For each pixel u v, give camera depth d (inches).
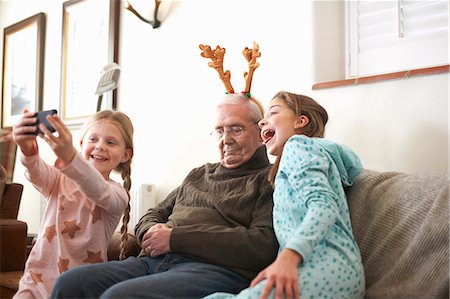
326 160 52.7
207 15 99.0
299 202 50.9
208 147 96.3
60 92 137.0
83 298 51.7
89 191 56.2
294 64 83.7
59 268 58.8
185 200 65.7
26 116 54.0
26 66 152.8
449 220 46.5
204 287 51.5
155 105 108.7
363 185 56.8
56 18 144.1
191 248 55.6
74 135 131.3
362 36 82.6
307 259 45.9
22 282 59.7
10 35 161.5
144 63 112.2
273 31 87.1
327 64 82.0
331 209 46.8
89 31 128.7
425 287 45.2
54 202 62.1
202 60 99.0
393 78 69.6
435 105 65.9
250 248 54.1
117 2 120.2
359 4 83.0
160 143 106.8
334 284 45.3
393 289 47.1
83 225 60.7
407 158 68.2
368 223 54.1
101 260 61.4
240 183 62.1
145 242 58.9
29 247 89.7
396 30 78.5
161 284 49.6
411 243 48.4
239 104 65.9
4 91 162.7
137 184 103.7
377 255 51.2
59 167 53.9
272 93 86.7
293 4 84.3
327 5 82.7
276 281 42.0
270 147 61.9
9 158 100.7
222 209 59.9
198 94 99.3
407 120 68.4
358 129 73.4
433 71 65.6
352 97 74.3
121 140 66.6
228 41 94.6
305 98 62.7
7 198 92.4
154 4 107.1
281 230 52.1
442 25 74.0
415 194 51.6
